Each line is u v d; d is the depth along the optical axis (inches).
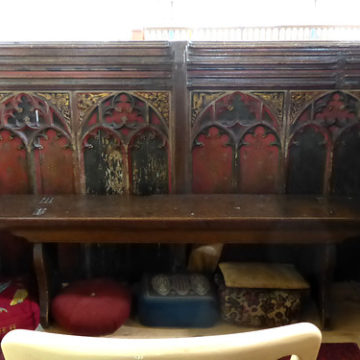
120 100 60.2
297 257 65.1
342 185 63.5
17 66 58.1
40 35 78.0
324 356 50.6
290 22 82.0
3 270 66.9
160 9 82.2
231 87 59.5
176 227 51.4
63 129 61.1
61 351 19.5
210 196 62.6
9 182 63.5
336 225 51.1
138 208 55.7
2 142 61.7
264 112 60.7
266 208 55.6
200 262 62.2
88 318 53.6
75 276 66.8
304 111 60.4
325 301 55.6
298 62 58.1
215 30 82.4
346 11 81.7
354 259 66.9
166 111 60.6
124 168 63.0
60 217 51.4
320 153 62.3
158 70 58.8
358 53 57.4
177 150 62.2
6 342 19.8
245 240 52.9
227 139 62.2
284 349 20.6
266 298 55.2
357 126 60.7
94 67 58.5
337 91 59.2
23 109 60.4
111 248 66.0
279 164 62.9
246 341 20.0
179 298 55.6
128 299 57.9
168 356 19.4
